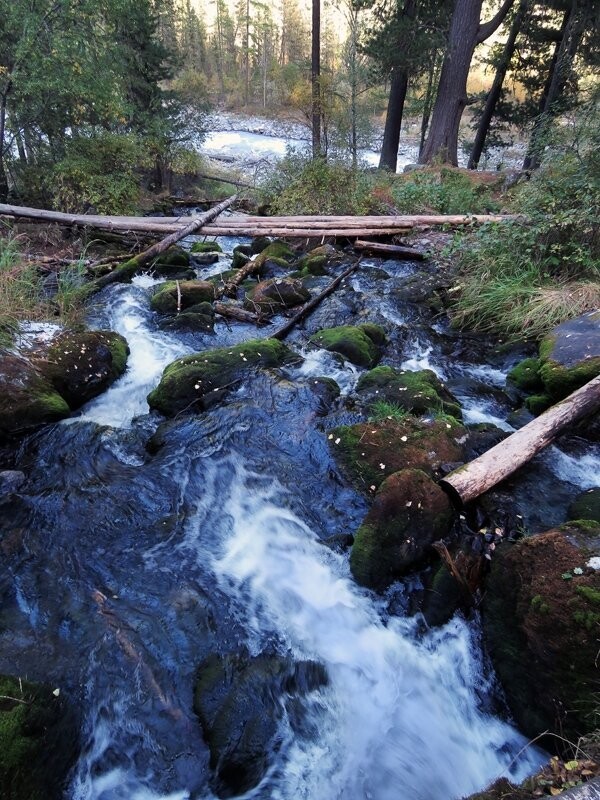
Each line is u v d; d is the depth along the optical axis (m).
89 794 2.04
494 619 2.56
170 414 4.54
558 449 3.78
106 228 8.48
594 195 5.72
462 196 10.34
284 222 9.38
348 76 14.18
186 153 15.00
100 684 2.33
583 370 4.19
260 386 4.70
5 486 3.50
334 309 6.50
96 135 10.06
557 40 16.45
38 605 2.71
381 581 2.92
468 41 14.10
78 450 3.98
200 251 9.19
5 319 4.74
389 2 14.83
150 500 3.57
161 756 2.14
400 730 2.41
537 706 2.24
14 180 10.07
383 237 8.99
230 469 3.87
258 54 40.94
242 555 3.19
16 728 1.95
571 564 2.29
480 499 3.25
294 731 2.31
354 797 2.16
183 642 2.58
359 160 14.38
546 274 6.05
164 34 21.31
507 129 20.05
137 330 6.03
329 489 3.63
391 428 3.83
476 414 4.60
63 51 8.12
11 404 4.02
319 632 2.77
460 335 6.09
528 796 1.83
